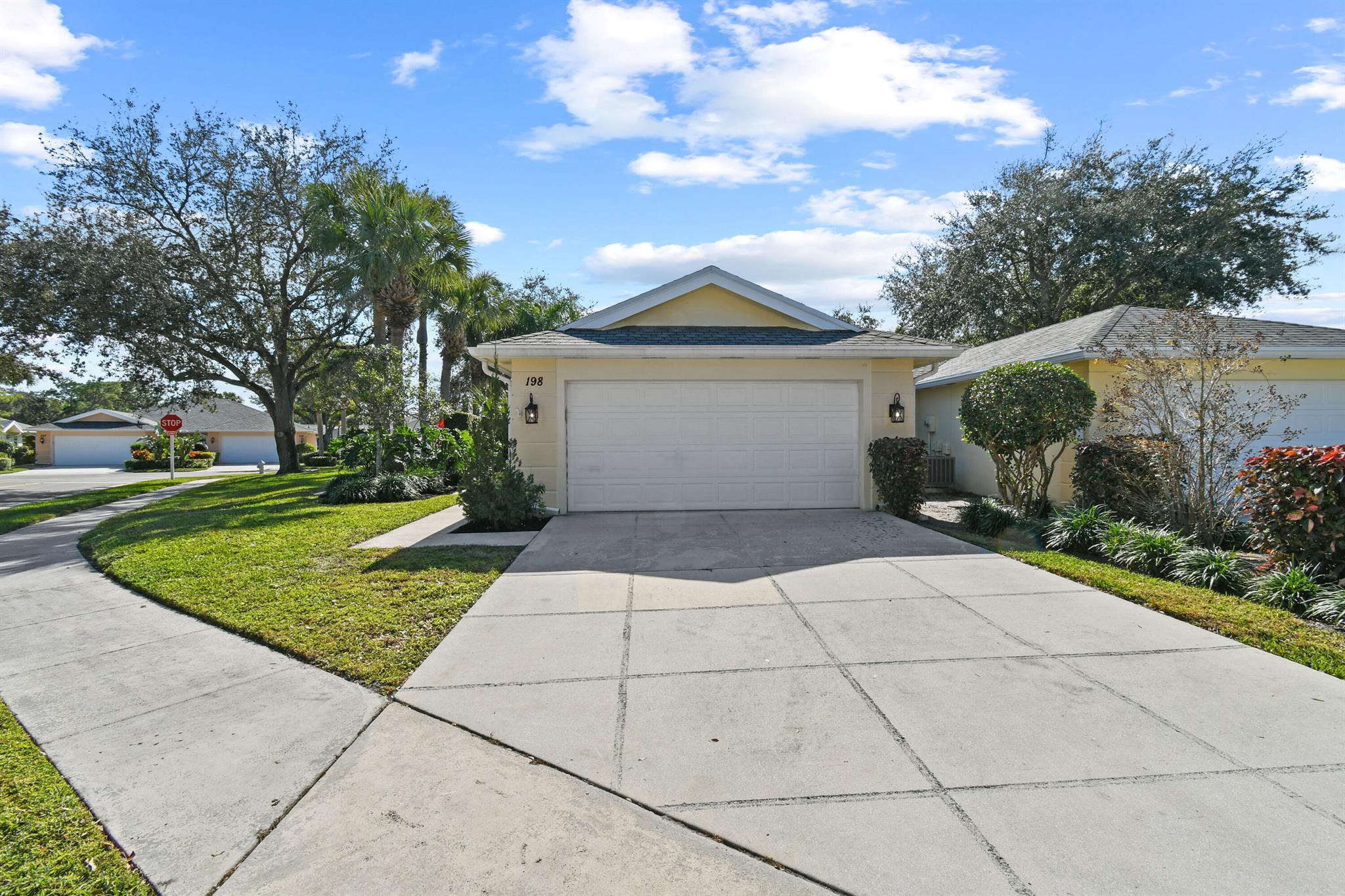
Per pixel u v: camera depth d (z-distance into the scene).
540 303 34.06
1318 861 2.29
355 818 2.64
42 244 20.00
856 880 2.25
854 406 10.21
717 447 10.10
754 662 4.17
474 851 2.43
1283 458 5.62
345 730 3.38
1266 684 3.72
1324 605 4.73
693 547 7.48
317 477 20.92
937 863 2.32
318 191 18.55
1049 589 5.64
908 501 9.30
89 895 2.26
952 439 14.10
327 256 21.06
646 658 4.27
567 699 3.68
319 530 9.14
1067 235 25.30
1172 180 24.36
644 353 9.39
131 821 2.66
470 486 8.93
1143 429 8.88
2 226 20.14
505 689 3.83
